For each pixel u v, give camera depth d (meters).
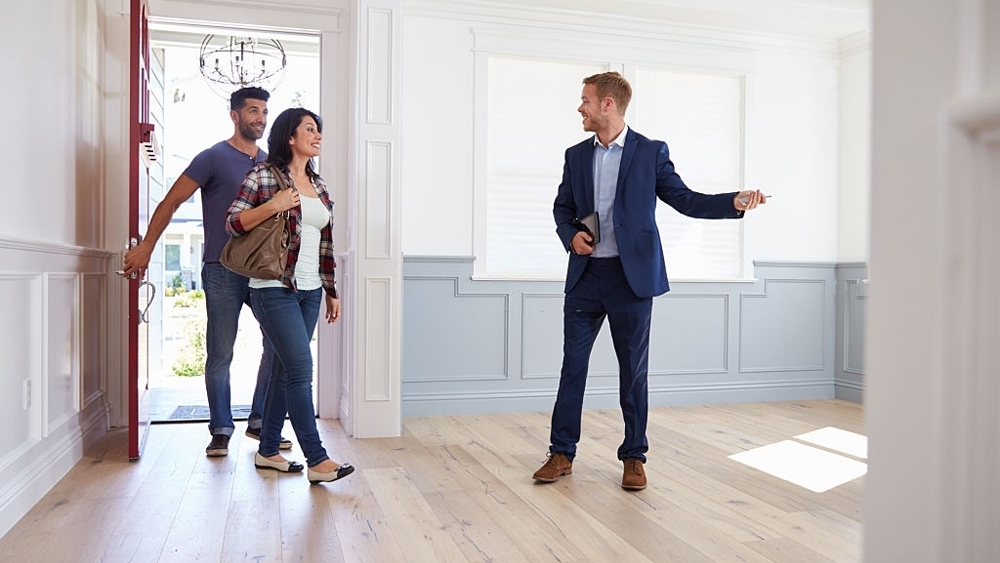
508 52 5.04
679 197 3.08
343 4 4.66
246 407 5.07
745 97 5.55
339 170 4.66
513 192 5.15
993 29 0.60
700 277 5.54
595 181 3.21
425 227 4.89
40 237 2.96
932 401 0.65
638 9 5.07
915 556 0.67
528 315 5.08
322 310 4.66
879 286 0.70
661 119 5.45
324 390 4.68
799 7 5.16
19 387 2.69
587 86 3.20
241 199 2.98
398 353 4.18
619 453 3.15
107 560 2.20
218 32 4.62
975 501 0.61
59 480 3.11
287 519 2.62
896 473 0.69
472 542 2.40
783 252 5.69
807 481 3.25
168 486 3.04
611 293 3.13
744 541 2.45
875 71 0.71
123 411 4.33
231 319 3.68
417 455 3.69
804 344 5.74
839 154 5.80
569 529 2.55
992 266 0.60
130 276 3.44
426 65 4.89
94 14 3.98
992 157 0.59
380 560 2.23
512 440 4.09
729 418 4.86
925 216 0.65
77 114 3.59
